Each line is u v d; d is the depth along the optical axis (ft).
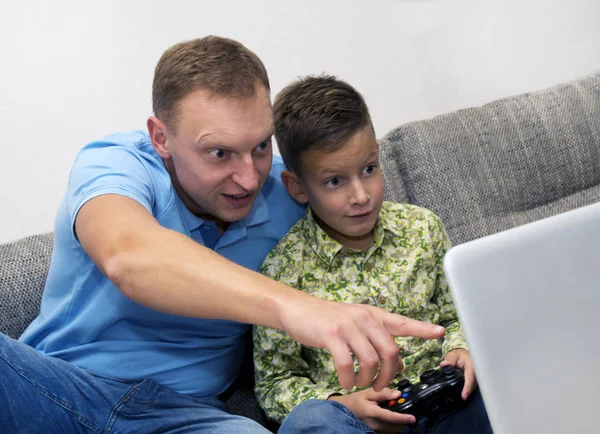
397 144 4.92
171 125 3.34
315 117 3.69
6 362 3.32
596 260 1.96
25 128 4.80
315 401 3.10
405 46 5.80
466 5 5.91
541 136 5.11
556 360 1.94
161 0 5.00
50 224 5.00
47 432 3.40
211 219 3.84
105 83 4.95
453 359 3.72
